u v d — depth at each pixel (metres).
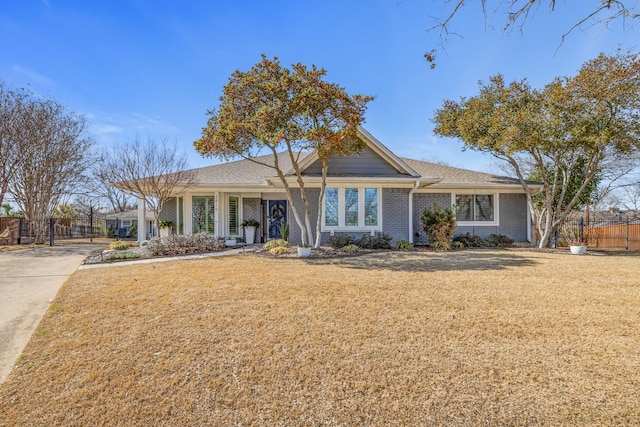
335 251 12.02
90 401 2.95
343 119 10.12
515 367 3.46
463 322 4.69
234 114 10.20
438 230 13.52
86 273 8.23
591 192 17.67
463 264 9.39
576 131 12.05
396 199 14.42
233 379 3.28
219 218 15.97
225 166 18.08
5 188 18.14
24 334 4.41
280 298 5.80
